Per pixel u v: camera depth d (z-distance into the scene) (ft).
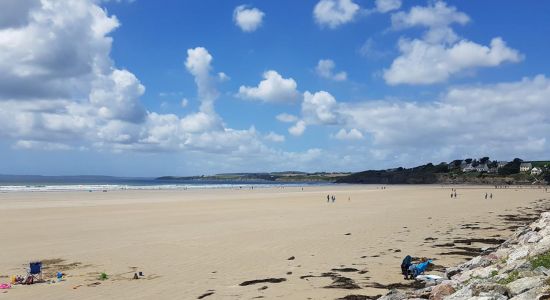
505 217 137.08
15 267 64.90
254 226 111.24
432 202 224.94
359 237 89.61
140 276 57.16
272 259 66.80
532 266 35.42
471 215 143.95
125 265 64.69
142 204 199.82
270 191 396.57
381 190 444.14
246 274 56.90
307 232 98.22
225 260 66.59
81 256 72.43
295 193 347.36
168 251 75.25
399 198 269.03
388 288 48.49
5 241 88.69
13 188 392.68
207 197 272.10
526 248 44.16
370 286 49.47
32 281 54.39
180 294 47.85
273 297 45.57
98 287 51.78
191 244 82.23
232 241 85.25
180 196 283.59
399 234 94.22
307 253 71.61
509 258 43.50
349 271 57.62
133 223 120.06
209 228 107.24
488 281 33.58
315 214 147.74
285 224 115.75
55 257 71.97
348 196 294.05
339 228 105.70
